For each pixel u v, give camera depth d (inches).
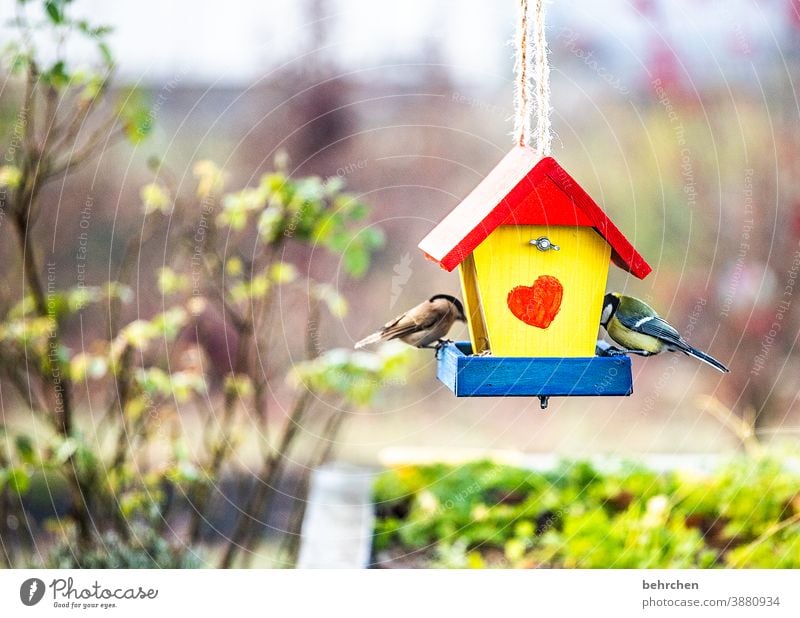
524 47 236.2
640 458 416.2
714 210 484.1
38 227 420.2
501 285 217.9
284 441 395.5
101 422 374.6
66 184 426.3
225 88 458.6
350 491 401.4
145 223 423.5
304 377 372.2
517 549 346.6
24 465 338.3
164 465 355.9
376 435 480.1
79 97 376.5
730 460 382.6
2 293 394.6
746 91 479.5
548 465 407.8
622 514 355.9
